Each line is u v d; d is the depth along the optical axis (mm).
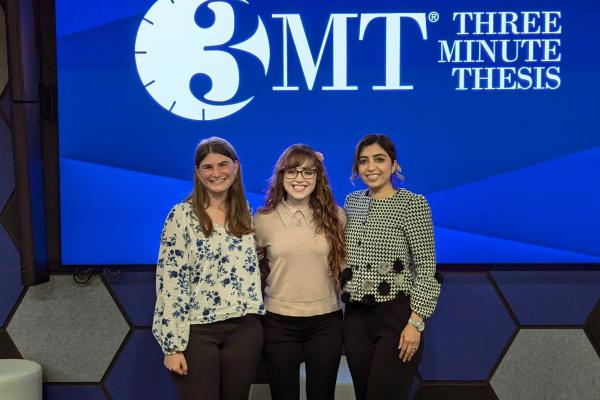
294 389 2543
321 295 2492
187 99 3021
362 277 2471
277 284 2504
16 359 3084
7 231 3096
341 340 2535
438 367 3113
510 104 2994
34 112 2920
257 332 2432
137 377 3131
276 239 2490
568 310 3084
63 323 3121
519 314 3094
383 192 2529
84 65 3004
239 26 3004
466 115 3004
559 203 3002
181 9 3000
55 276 3107
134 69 3014
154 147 3033
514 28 2984
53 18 2982
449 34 2992
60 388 3127
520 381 3105
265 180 3039
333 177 3027
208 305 2365
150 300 3109
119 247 3061
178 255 2363
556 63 2984
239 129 3029
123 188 3043
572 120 2990
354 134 3020
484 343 3102
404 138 3012
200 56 3014
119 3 2994
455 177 3012
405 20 2988
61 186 3035
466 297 3092
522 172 3004
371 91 3006
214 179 2379
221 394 2424
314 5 2994
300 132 3025
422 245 2445
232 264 2406
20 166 2873
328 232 2480
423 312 2416
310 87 3012
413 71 2998
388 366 2441
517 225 3008
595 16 2973
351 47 3000
